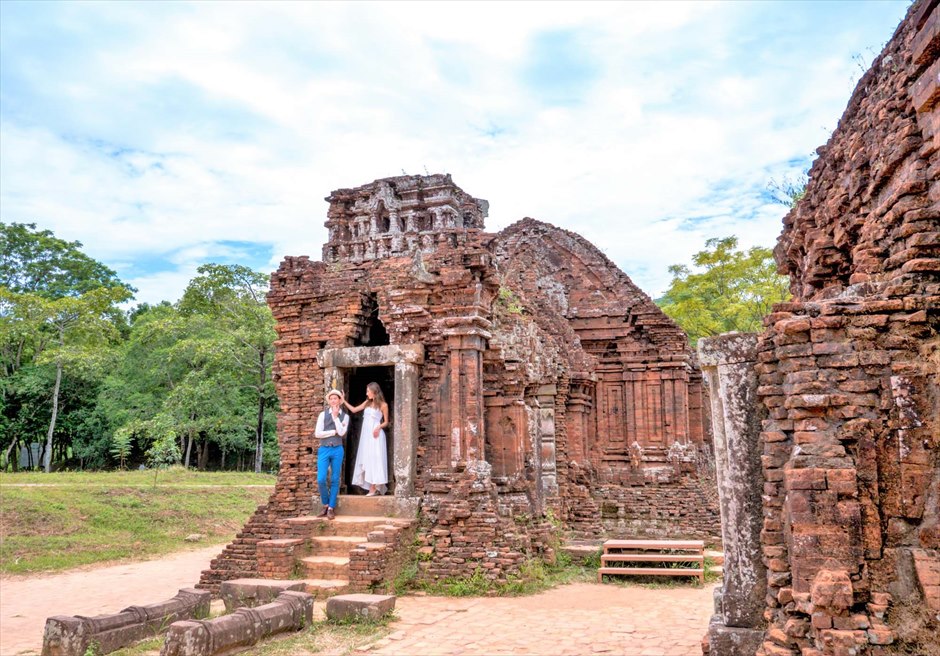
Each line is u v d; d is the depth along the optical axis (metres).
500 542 14.11
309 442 16.38
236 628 8.95
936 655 5.71
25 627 11.77
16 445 46.00
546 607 12.15
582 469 21.70
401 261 16.80
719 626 7.42
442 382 15.70
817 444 6.45
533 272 23.80
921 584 5.90
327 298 16.88
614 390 23.67
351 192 18.12
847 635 5.87
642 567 15.68
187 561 19.36
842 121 10.18
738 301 34.62
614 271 24.34
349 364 16.19
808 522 6.30
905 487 6.19
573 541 18.62
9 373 46.19
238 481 33.62
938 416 6.24
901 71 7.86
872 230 7.76
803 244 11.92
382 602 10.77
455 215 17.48
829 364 6.57
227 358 41.06
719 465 7.77
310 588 12.88
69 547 19.50
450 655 9.01
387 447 16.73
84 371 43.62
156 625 9.98
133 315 68.56
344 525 14.70
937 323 6.47
